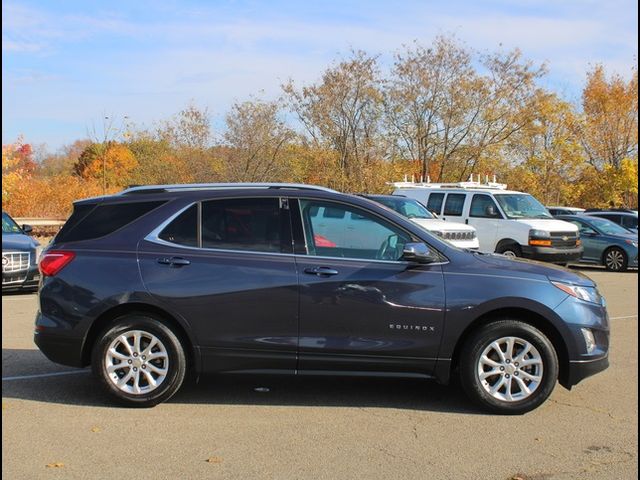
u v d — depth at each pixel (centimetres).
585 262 1828
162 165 2977
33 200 2552
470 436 477
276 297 529
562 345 531
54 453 440
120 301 530
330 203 552
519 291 524
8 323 909
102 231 555
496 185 1748
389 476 406
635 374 659
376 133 3234
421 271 533
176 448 449
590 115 3928
